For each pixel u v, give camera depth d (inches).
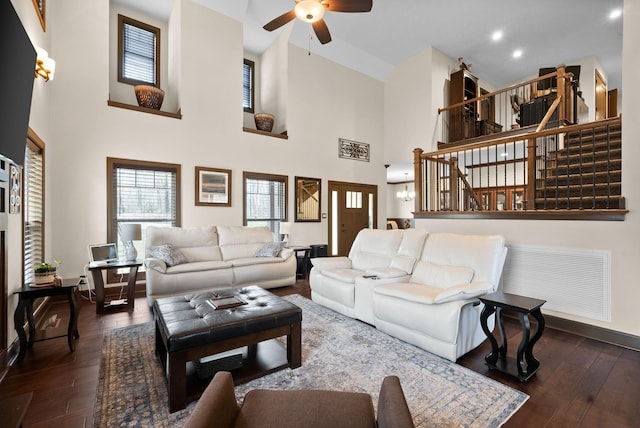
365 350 98.1
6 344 85.8
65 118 157.4
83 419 65.2
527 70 301.1
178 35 194.5
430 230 164.2
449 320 89.2
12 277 96.8
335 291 133.3
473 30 237.1
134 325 120.6
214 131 204.5
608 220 107.3
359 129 286.2
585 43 252.4
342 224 273.9
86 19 164.2
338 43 254.8
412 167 327.3
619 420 65.3
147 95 183.2
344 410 45.4
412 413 67.5
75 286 100.6
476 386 78.1
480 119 292.7
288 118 241.1
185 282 149.0
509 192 307.9
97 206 165.3
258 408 45.9
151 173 184.4
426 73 264.5
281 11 219.5
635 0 103.0
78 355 94.3
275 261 180.1
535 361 85.3
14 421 37.9
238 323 77.9
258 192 227.8
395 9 214.4
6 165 83.2
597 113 278.4
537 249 124.5
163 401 71.4
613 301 105.9
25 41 76.7
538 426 63.4
